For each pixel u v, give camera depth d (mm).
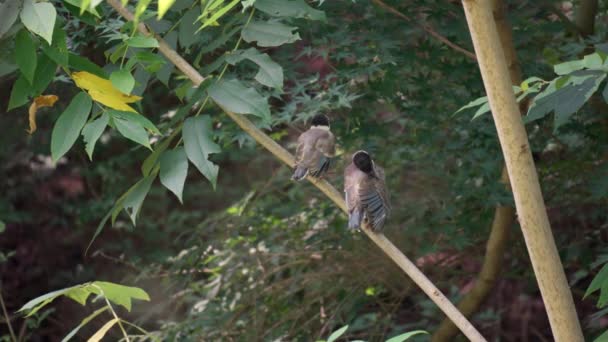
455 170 12367
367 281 12797
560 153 12047
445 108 10750
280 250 13031
